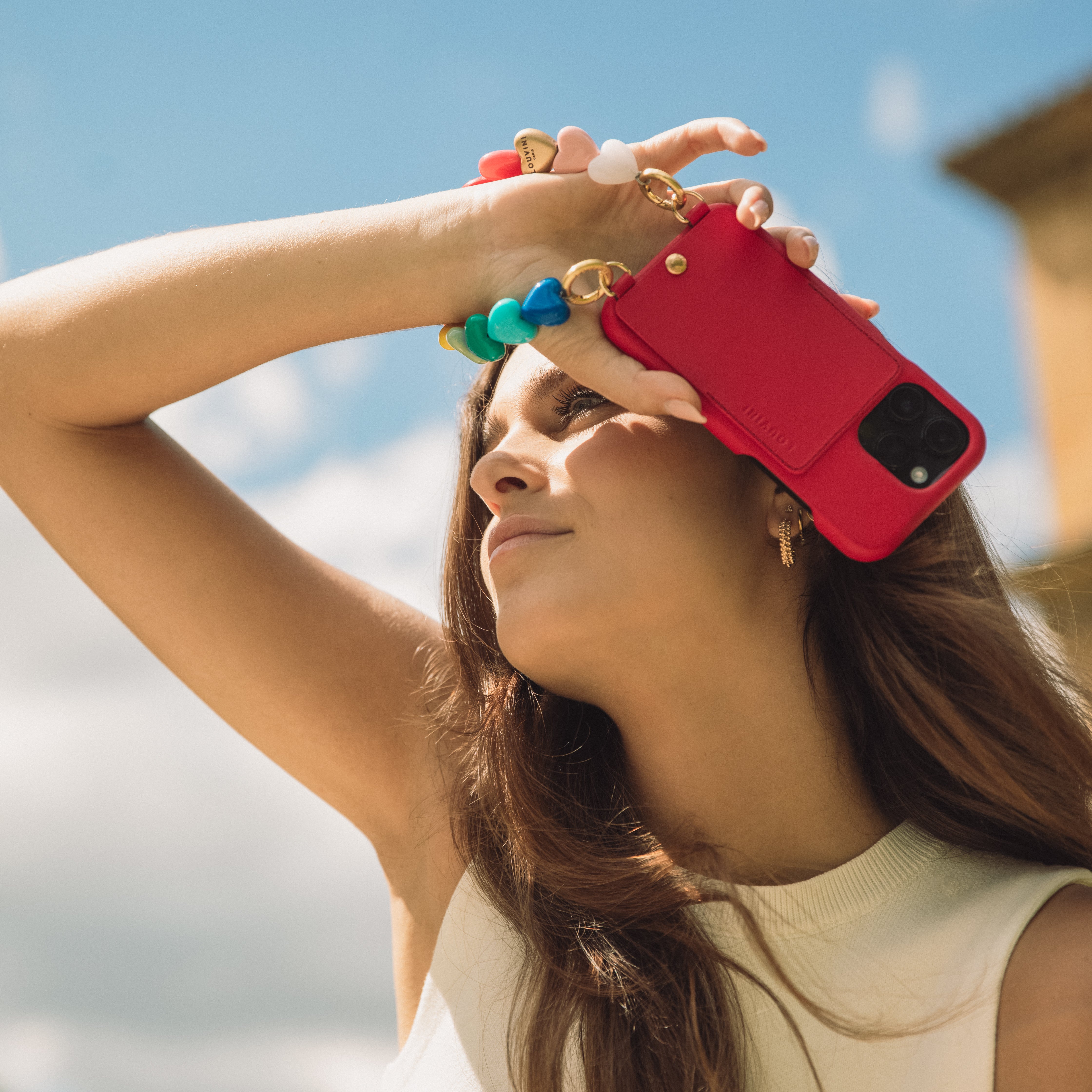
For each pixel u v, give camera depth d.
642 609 1.40
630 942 1.43
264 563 1.80
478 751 1.68
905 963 1.37
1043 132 9.31
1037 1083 1.23
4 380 1.64
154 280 1.54
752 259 1.33
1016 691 1.53
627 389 1.29
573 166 1.39
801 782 1.51
